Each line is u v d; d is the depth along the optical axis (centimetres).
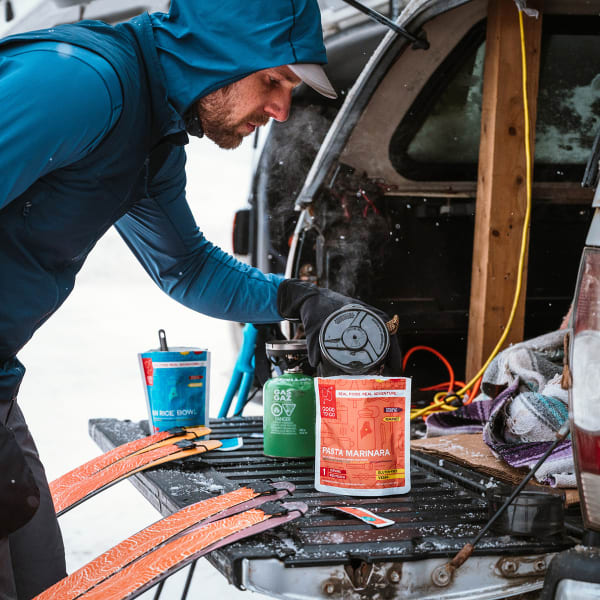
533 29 273
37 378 682
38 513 162
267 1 143
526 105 270
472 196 324
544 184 321
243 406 314
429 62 283
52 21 474
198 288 201
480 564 134
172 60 144
